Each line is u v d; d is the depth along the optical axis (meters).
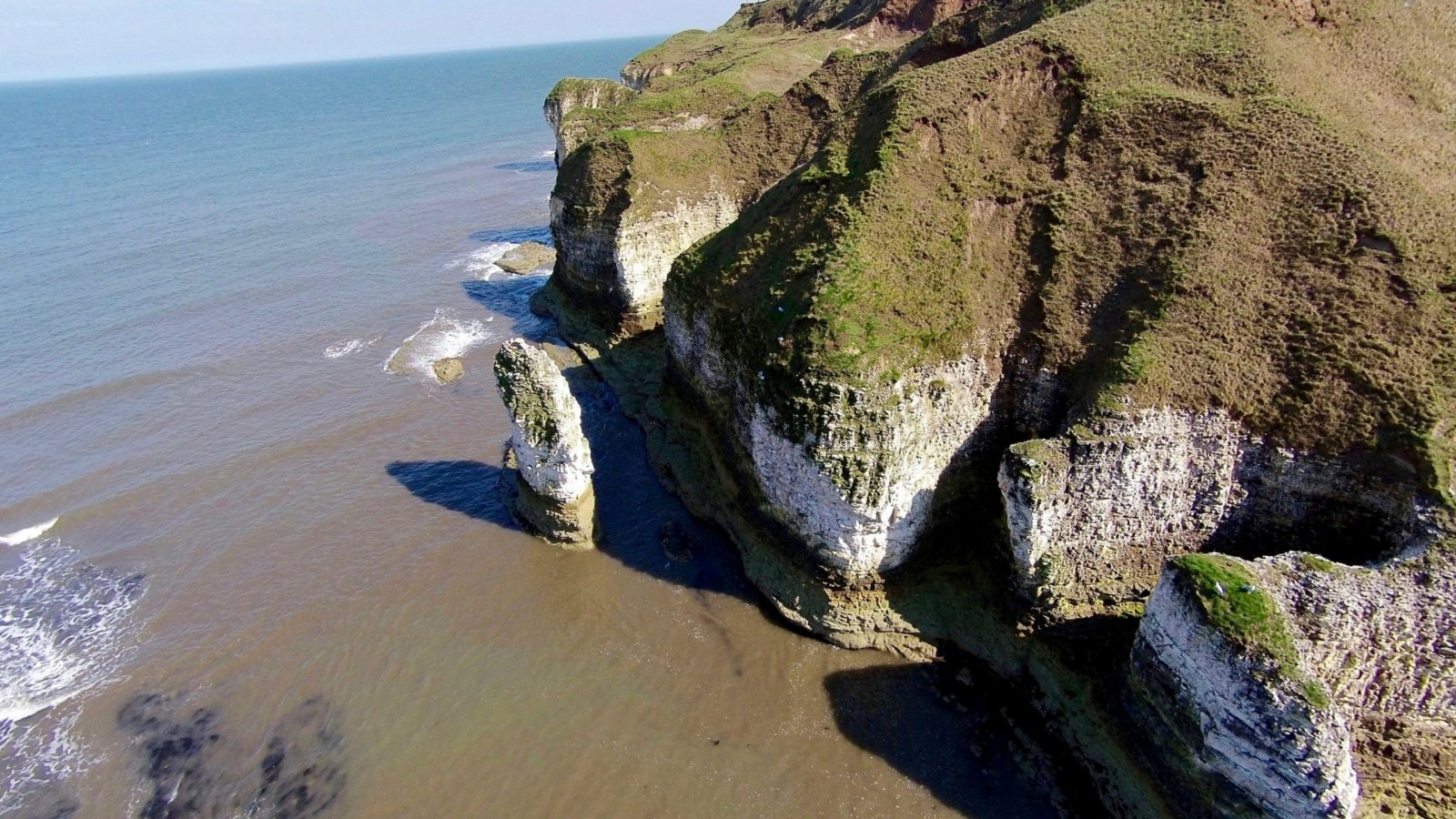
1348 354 21.00
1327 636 17.25
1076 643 22.45
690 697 23.78
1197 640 17.55
